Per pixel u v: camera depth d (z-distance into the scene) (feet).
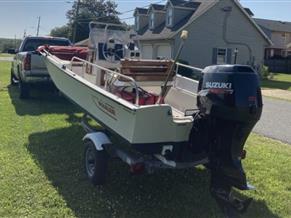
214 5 93.20
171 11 96.78
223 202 14.53
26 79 35.17
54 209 15.17
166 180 18.53
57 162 20.21
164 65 20.31
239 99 13.74
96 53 25.44
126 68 19.48
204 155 15.60
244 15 96.37
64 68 23.70
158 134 15.30
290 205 16.56
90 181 17.76
